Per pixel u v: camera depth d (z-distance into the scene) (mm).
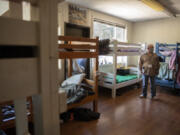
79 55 2289
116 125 2256
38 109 764
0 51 608
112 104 3133
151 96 3549
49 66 725
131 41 5797
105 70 4840
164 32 5020
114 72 3504
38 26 669
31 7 784
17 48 647
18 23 613
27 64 664
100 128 2166
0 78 594
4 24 577
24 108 901
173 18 4785
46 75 716
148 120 2426
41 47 682
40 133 775
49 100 750
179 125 2275
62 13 3479
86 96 2441
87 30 4109
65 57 2119
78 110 2500
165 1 3424
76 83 2562
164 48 4039
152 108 2926
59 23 3439
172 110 2834
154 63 3320
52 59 732
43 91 716
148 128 2178
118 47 3545
